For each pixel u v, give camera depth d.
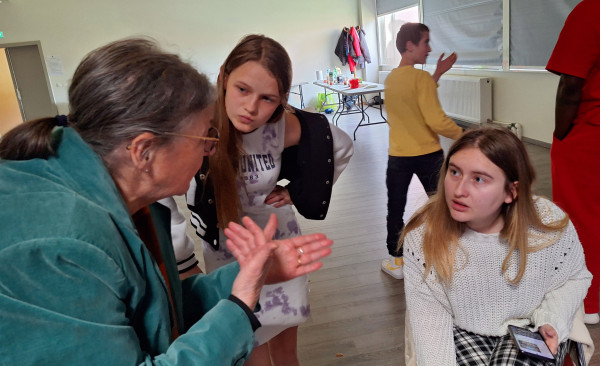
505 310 1.32
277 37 10.46
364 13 10.48
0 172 0.64
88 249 0.59
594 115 1.91
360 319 2.46
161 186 0.77
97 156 0.70
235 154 1.32
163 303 0.76
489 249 1.28
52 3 9.25
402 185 2.71
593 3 1.79
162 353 0.76
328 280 2.92
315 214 1.58
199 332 0.72
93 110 0.68
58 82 9.66
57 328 0.57
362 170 5.46
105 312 0.62
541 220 1.30
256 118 1.21
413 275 1.39
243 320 0.76
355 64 10.47
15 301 0.55
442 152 2.66
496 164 1.19
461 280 1.30
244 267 0.79
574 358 1.36
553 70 1.95
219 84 1.23
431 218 1.35
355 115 9.62
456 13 6.94
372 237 3.51
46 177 0.66
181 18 9.92
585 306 2.14
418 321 1.36
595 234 2.02
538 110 5.58
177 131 0.73
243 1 10.11
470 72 6.90
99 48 0.72
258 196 1.47
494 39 6.16
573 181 2.03
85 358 0.58
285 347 1.73
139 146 0.70
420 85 2.46
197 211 1.44
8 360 0.55
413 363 1.44
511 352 1.25
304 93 10.90
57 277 0.58
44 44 9.40
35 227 0.59
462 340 1.36
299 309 1.54
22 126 0.69
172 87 0.70
